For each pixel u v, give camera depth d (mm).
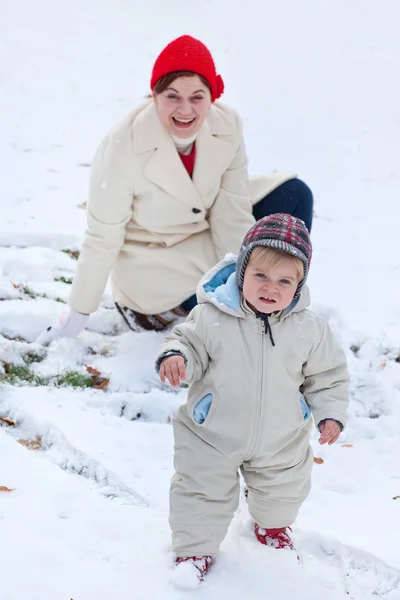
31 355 8023
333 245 11523
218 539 5078
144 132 7703
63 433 6535
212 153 7949
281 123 16859
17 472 5914
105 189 7844
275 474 5160
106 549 5207
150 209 8039
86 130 15828
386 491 6367
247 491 5582
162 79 7395
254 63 20031
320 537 5484
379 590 5113
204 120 7758
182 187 7918
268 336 4992
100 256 8055
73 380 7652
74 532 5328
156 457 6434
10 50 19750
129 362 8086
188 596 4832
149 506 5816
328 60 20031
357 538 5562
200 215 8234
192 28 22062
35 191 12406
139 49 20672
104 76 18953
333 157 15219
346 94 18359
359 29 21625
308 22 22031
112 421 6855
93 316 8898
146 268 8297
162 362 4879
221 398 5020
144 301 8422
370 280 10445
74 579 4867
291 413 5066
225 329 4988
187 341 5008
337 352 5203
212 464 5043
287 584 5039
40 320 8586
